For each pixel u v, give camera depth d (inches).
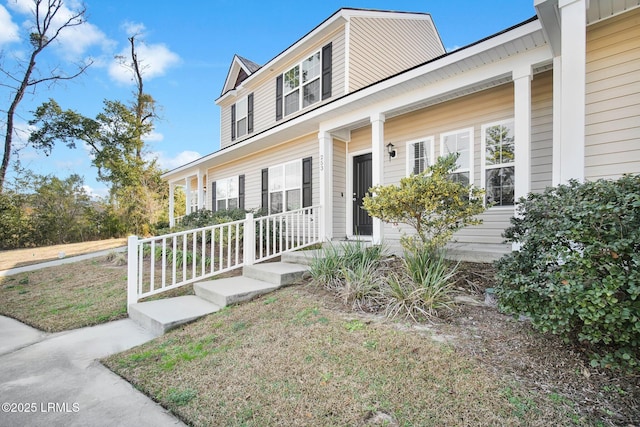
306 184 299.6
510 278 90.2
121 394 89.1
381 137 219.0
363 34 308.0
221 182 442.6
